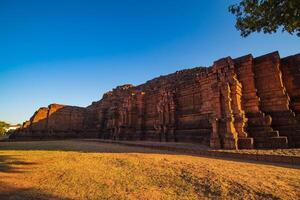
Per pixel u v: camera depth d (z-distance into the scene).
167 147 17.78
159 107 28.80
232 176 7.48
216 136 16.56
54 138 42.31
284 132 15.15
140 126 32.41
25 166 10.64
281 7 5.57
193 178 7.46
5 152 16.36
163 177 7.90
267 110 16.84
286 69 17.50
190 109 25.33
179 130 25.89
